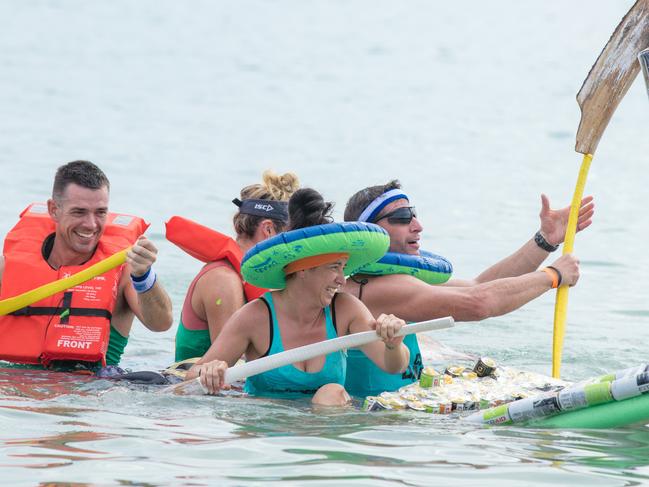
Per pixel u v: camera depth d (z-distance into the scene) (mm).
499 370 22750
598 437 18594
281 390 22016
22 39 122625
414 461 17031
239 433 18703
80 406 20469
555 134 80625
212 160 64375
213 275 25359
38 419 19312
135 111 82188
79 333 24828
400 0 189125
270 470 16422
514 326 32656
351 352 23547
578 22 164750
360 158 67938
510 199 56875
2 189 51469
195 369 22250
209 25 146750
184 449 17531
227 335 22203
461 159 69500
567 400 19203
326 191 56812
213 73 106125
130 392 21719
